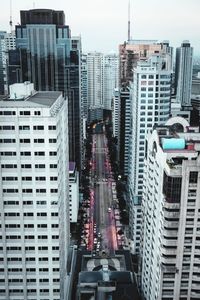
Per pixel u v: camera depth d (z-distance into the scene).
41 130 124.75
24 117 123.12
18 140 125.31
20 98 139.62
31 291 144.62
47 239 137.50
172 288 134.12
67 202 174.25
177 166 119.88
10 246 137.75
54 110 132.62
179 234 126.62
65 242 165.88
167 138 134.50
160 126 154.50
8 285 142.88
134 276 184.62
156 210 138.75
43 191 131.50
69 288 174.00
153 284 146.50
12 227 135.25
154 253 143.88
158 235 136.25
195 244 128.25
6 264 139.75
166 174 122.12
